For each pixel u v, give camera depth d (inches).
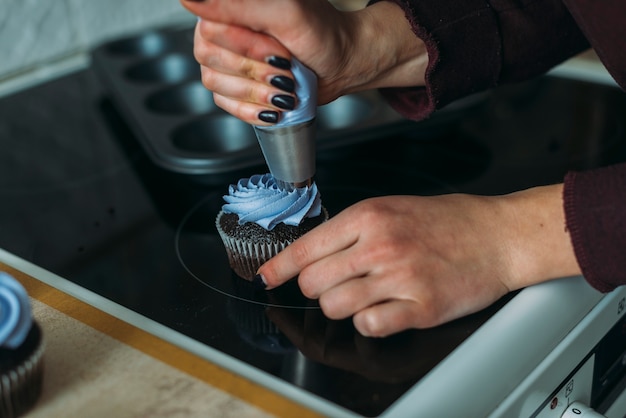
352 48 24.8
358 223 22.8
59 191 32.1
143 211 30.3
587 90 39.1
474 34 26.4
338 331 22.4
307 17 21.5
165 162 31.4
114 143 36.1
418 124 33.5
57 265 26.8
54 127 37.6
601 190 21.3
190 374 19.9
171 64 40.0
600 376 25.1
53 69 42.8
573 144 33.9
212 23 20.8
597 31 23.7
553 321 22.2
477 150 33.8
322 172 32.2
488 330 21.3
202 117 34.1
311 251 23.0
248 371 20.6
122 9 45.6
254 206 25.0
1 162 34.4
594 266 21.7
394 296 21.9
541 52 28.0
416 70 27.7
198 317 23.5
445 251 22.5
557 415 23.1
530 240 22.7
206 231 28.7
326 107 35.6
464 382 19.7
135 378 19.9
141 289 25.1
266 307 23.8
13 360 18.3
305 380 20.4
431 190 30.7
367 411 19.2
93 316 22.2
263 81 21.5
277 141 22.8
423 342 21.7
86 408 19.0
